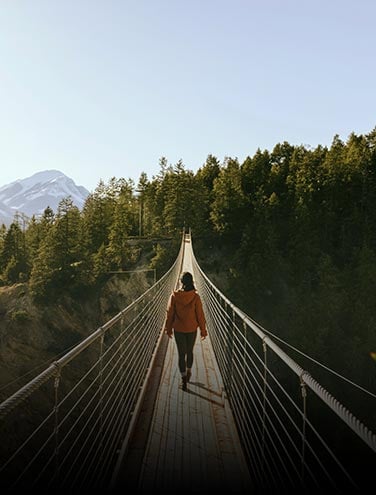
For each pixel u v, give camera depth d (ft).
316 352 150.20
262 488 11.71
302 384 7.89
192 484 12.41
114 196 318.04
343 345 151.43
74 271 189.88
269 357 125.29
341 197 243.60
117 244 216.54
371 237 199.21
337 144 325.42
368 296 162.40
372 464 23.03
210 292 35.65
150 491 11.93
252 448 13.83
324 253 194.90
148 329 26.35
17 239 254.27
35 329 164.86
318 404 87.92
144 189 320.91
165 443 15.05
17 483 6.82
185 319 20.76
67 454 8.84
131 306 16.60
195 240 246.88
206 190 297.12
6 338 158.92
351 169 261.65
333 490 6.72
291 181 274.36
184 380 20.80
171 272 66.54
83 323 178.29
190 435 15.87
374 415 124.77
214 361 26.66
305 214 212.64
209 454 14.43
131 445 14.75
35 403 90.79
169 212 270.46
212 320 32.22
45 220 293.23
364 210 231.50
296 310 169.58
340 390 140.26
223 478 12.84
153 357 25.95
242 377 16.56
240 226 239.09
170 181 295.07
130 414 17.11
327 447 6.87
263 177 310.04
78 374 102.73
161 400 19.30
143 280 194.59
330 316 158.81
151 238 266.98
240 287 179.73
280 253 202.59
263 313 175.63
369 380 141.18
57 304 176.45
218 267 212.84
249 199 263.70
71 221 217.77
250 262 183.42
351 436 76.02
